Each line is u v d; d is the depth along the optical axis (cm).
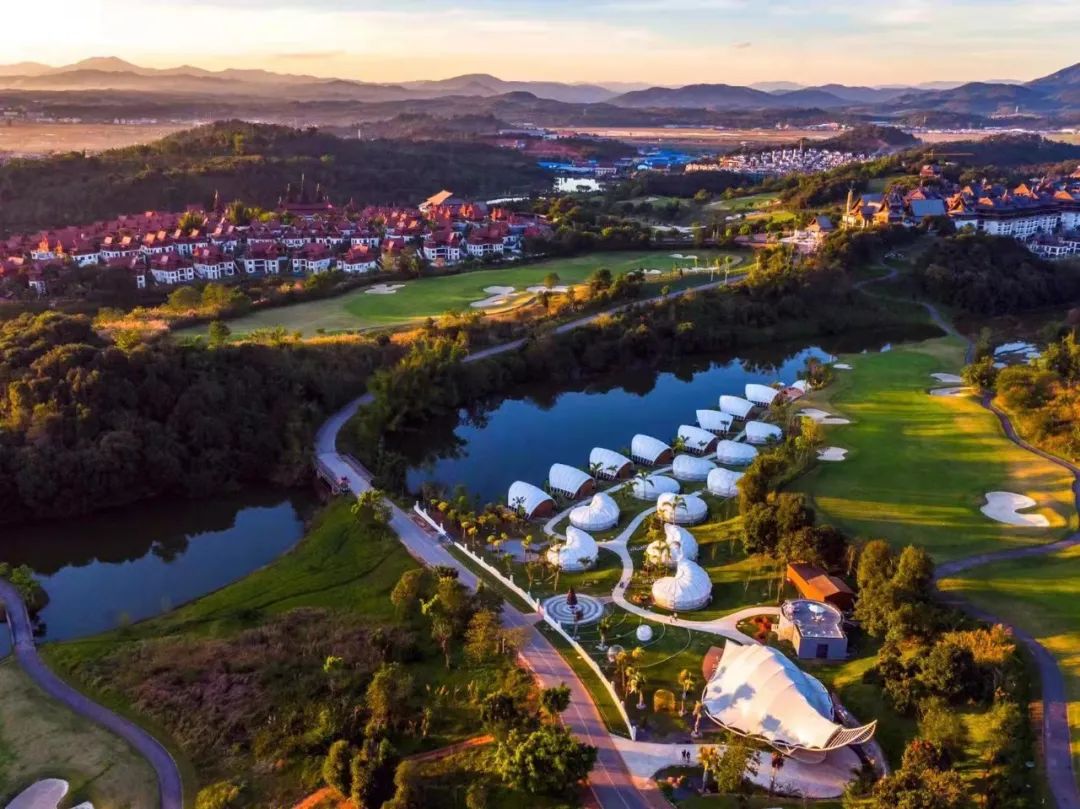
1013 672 7450
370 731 7262
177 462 13312
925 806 5584
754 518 10269
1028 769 6375
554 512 12431
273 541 12356
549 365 19738
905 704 7338
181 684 8188
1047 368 16662
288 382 15712
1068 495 11962
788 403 16475
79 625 9950
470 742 7325
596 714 7588
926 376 18725
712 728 7419
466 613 8950
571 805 6444
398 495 12875
